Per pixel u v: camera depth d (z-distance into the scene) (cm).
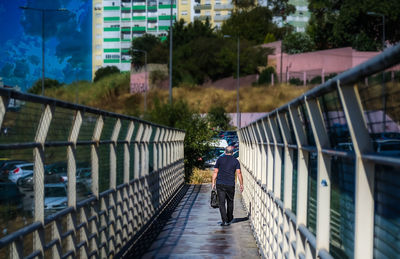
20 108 386
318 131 365
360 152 260
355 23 6850
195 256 843
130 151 962
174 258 829
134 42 10031
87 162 630
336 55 6944
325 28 7675
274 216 718
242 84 7925
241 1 10175
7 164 367
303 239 475
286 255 579
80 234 595
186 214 1362
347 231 316
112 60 12850
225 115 5684
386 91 215
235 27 9569
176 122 2725
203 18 12306
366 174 261
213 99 7506
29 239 423
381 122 226
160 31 12538
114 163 786
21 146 390
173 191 1808
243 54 8088
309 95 362
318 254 367
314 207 433
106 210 730
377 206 258
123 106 8600
